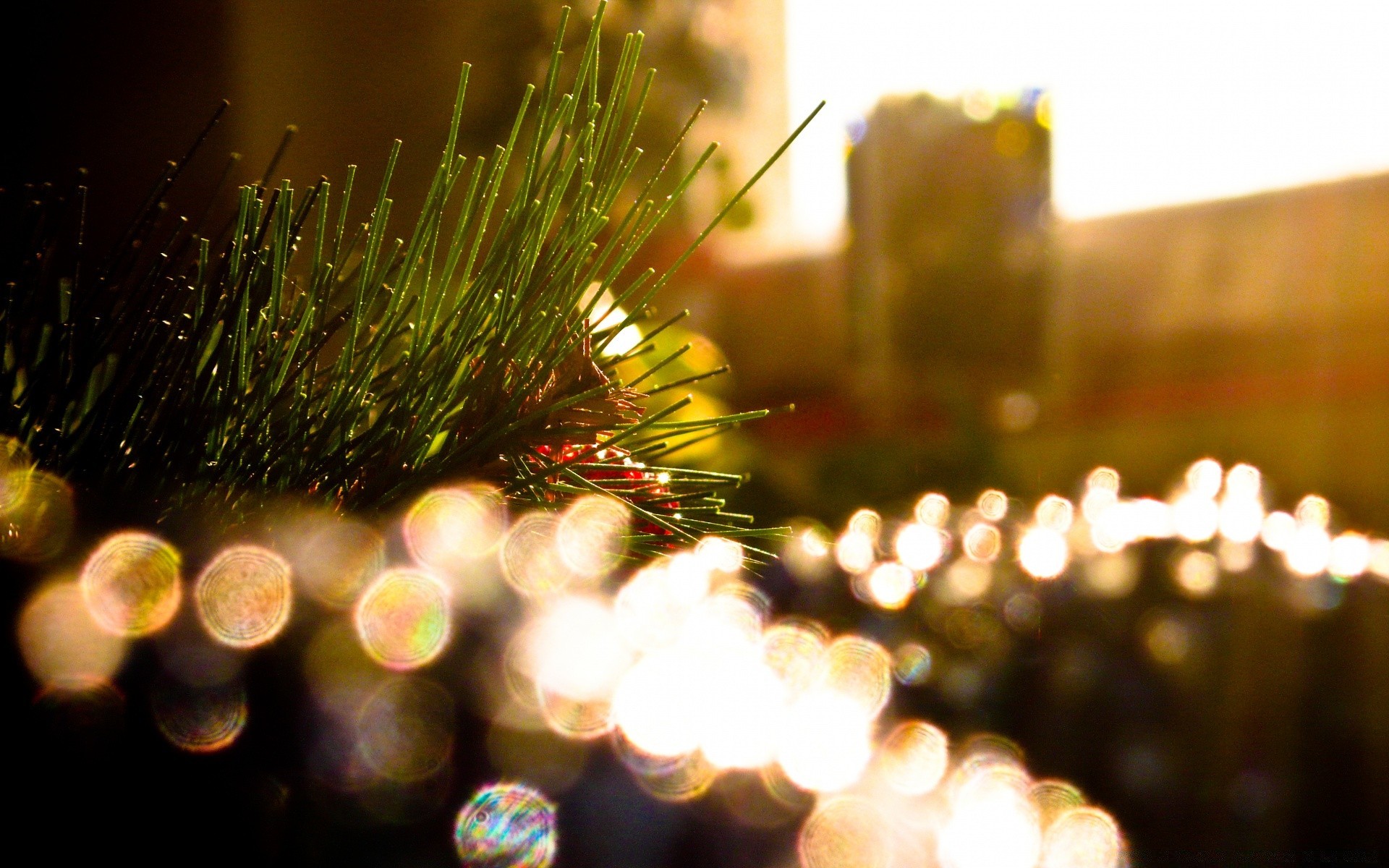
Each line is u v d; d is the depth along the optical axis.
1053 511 1.36
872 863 0.53
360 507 0.50
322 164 1.52
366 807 0.46
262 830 0.46
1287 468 1.64
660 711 0.50
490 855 0.47
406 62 1.57
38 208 0.48
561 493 0.51
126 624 0.46
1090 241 1.83
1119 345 1.81
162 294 0.49
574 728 0.48
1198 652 0.95
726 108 1.80
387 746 0.47
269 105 1.48
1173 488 1.72
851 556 1.08
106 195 1.39
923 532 1.21
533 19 1.55
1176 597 1.06
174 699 0.46
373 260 0.49
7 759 0.45
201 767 0.46
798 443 1.76
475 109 1.53
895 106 1.86
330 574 0.48
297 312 0.50
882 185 1.87
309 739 0.46
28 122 1.38
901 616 0.99
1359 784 0.77
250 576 0.47
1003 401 1.80
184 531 0.48
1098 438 1.78
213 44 1.46
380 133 1.56
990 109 1.81
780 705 0.54
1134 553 1.18
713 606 0.58
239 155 0.48
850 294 1.94
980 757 0.77
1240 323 1.69
